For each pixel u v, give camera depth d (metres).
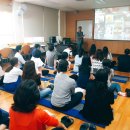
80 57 4.51
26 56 6.10
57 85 2.59
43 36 8.21
